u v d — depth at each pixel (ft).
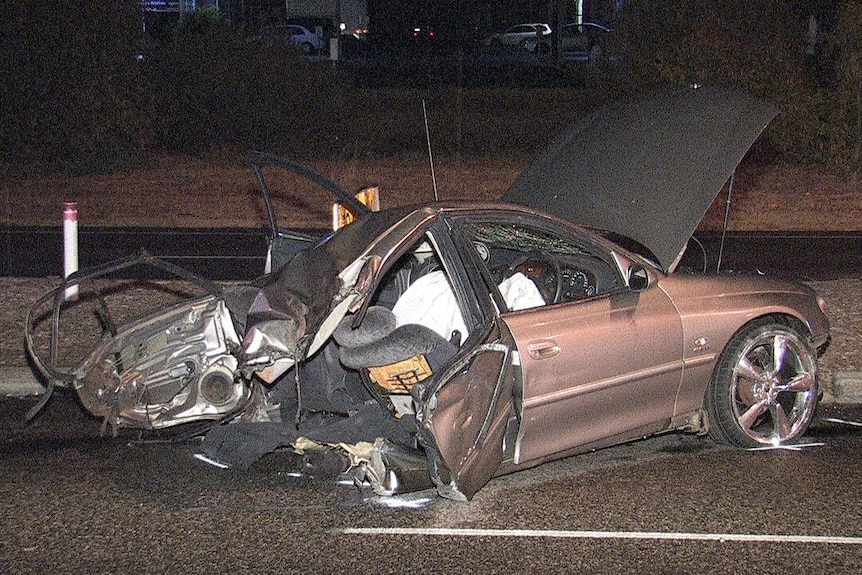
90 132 77.30
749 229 54.95
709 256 46.62
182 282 38.22
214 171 75.56
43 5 74.95
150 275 41.39
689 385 21.56
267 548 17.80
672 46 77.00
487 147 83.82
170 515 19.22
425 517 19.11
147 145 82.28
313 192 66.80
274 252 23.65
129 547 17.85
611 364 20.38
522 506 19.58
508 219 20.07
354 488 20.51
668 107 23.99
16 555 17.56
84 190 68.28
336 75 88.58
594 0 161.48
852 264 44.73
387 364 19.45
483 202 20.15
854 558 17.30
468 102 105.81
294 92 85.30
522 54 160.97
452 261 19.26
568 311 20.21
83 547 17.87
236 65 84.69
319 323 18.42
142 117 80.12
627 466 21.67
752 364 22.44
